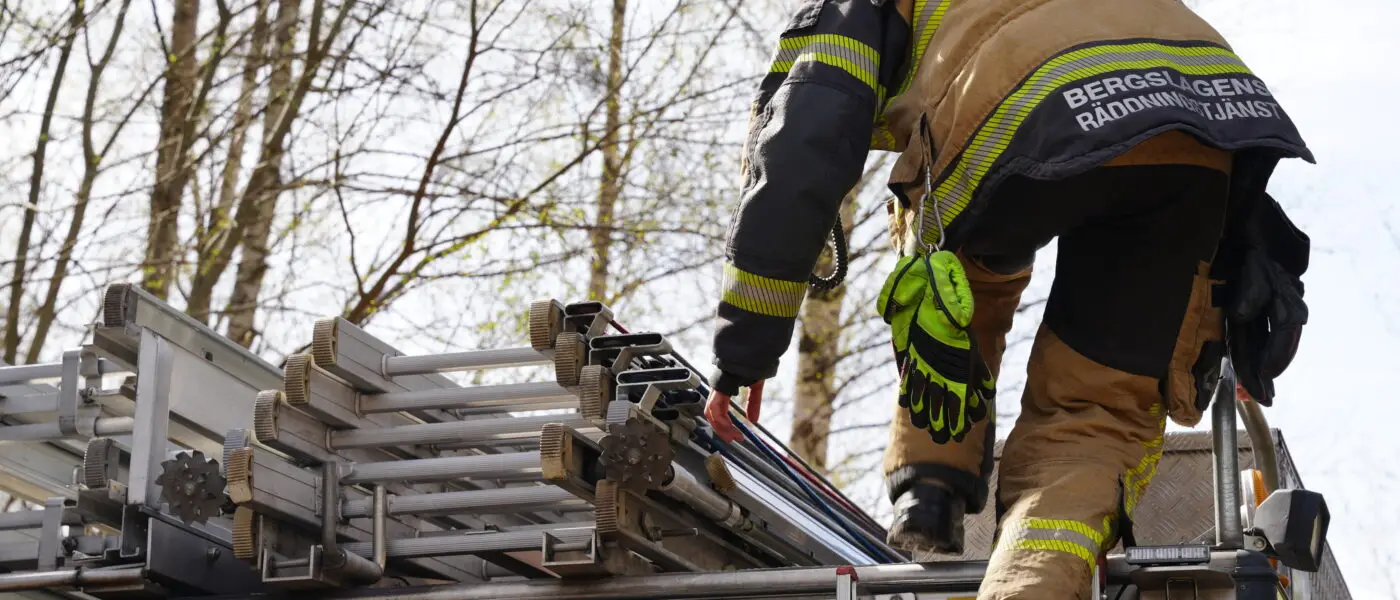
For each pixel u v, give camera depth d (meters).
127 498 2.85
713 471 2.78
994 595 2.17
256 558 2.74
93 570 2.84
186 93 12.31
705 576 2.56
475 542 2.77
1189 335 2.39
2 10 11.60
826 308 11.69
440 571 3.15
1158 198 2.38
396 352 3.01
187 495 2.70
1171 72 2.29
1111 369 2.37
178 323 3.02
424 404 2.91
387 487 3.02
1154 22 2.38
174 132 12.17
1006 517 2.31
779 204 2.36
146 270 11.58
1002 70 2.31
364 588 2.77
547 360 2.82
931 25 2.45
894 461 2.45
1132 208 2.39
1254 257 2.46
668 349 2.65
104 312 2.91
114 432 3.09
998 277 2.61
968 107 2.32
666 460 2.52
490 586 2.68
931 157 2.36
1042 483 2.31
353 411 2.91
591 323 2.70
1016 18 2.36
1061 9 2.36
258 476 2.70
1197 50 2.37
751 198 2.39
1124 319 2.38
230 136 12.27
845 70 2.41
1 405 3.25
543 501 2.76
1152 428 2.40
